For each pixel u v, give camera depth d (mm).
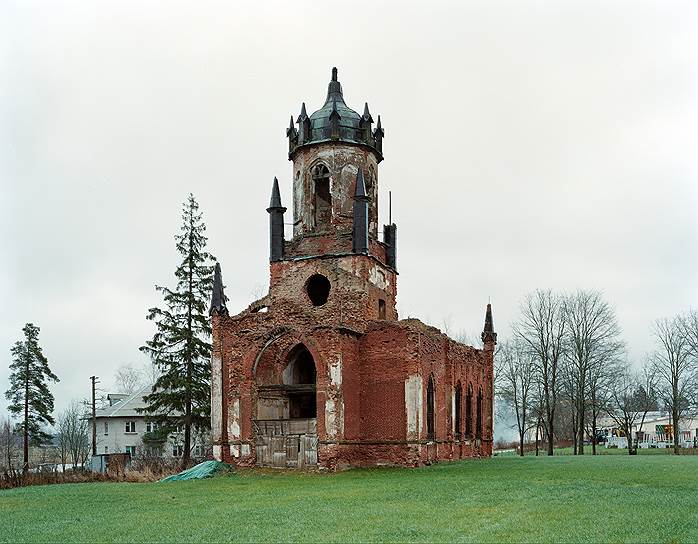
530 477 27109
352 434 34031
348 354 34219
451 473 30203
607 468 31203
